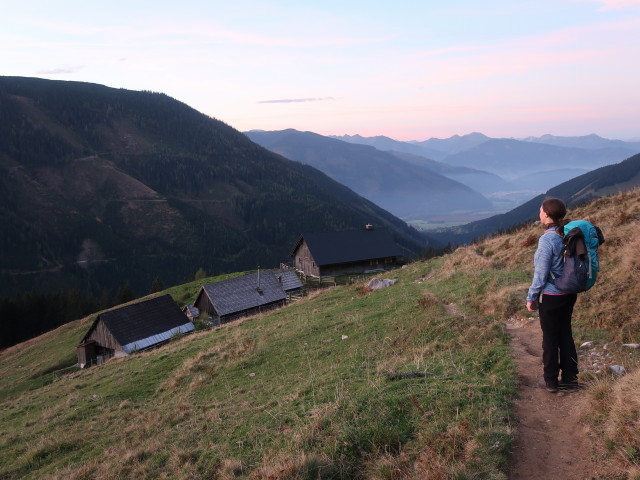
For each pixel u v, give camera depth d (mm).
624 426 4637
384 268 69750
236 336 21281
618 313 8445
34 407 19859
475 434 5230
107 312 44469
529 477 4488
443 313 13211
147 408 13883
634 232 12969
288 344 16125
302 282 64812
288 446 6359
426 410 6195
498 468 4637
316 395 8672
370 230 71312
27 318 83438
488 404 5980
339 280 63469
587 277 5461
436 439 5383
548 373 6082
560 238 5684
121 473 8438
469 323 11219
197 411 11406
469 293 15047
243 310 49562
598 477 4254
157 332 45562
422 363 8562
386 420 6207
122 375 20609
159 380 17828
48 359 50000
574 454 4711
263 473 5852
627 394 5039
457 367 7785
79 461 10492
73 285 193875
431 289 18734
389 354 10984
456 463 4785
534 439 5137
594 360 7070
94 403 16281
